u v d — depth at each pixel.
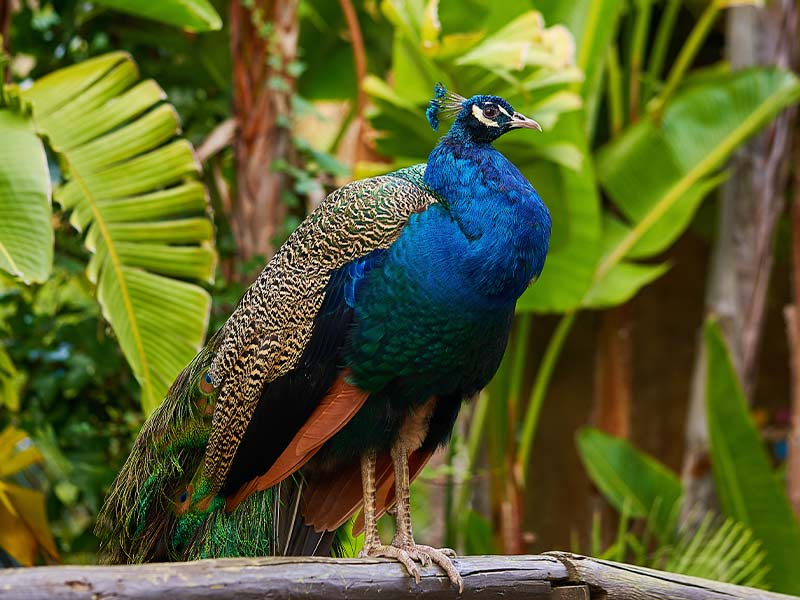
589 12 10.75
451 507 11.42
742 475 10.80
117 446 10.27
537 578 5.73
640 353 14.93
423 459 6.45
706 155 11.68
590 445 11.88
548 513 14.54
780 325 15.70
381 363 5.70
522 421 14.68
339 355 5.72
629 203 11.77
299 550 6.23
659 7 14.59
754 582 10.26
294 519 6.22
